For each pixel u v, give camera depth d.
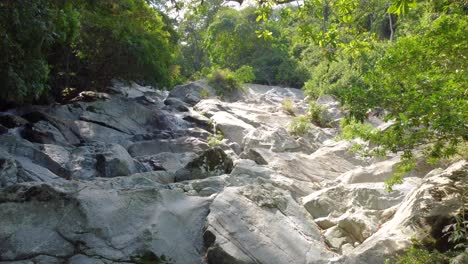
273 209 7.65
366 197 8.84
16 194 6.91
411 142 5.89
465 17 6.18
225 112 19.11
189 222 7.09
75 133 14.12
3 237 6.33
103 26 17.59
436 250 5.72
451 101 5.16
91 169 10.95
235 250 6.52
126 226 6.74
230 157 12.03
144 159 12.42
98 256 6.25
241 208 7.33
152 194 7.35
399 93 5.84
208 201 7.53
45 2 10.19
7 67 9.96
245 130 16.62
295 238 6.99
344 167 13.06
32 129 13.03
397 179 7.08
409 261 5.51
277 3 7.92
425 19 16.02
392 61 6.01
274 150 14.77
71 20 12.28
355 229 7.69
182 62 43.00
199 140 14.64
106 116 16.25
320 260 6.59
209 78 26.05
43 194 6.90
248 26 36.00
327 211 8.70
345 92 6.19
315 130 18.59
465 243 5.64
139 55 18.91
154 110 18.03
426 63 5.98
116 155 11.35
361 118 6.02
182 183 8.74
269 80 35.06
